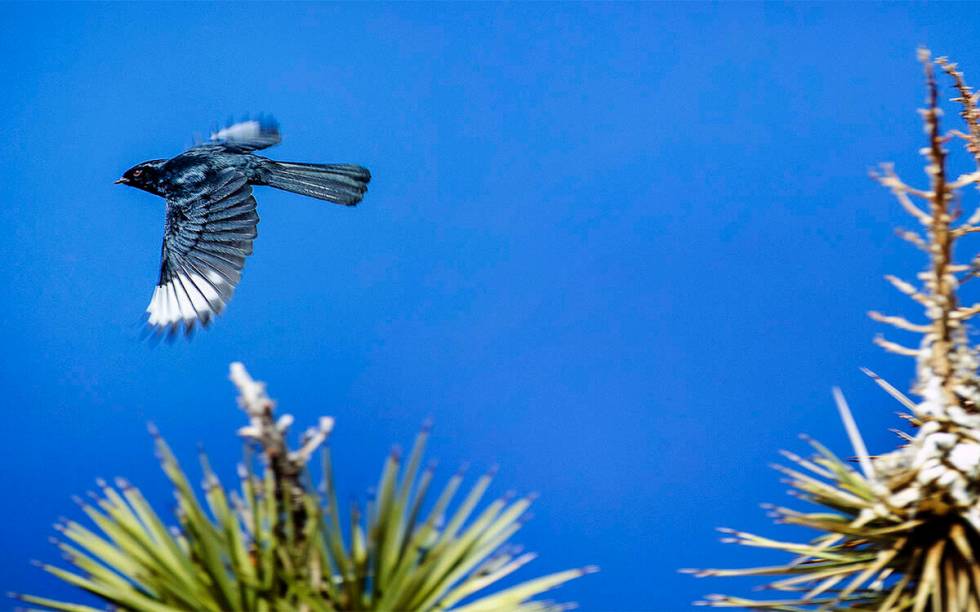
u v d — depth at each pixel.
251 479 6.84
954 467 7.77
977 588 7.73
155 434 6.87
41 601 6.50
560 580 6.68
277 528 6.74
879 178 7.85
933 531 8.02
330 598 6.70
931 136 7.56
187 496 6.81
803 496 8.20
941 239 7.64
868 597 8.19
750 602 7.81
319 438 6.76
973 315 7.77
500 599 6.59
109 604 6.68
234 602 6.77
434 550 6.80
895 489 8.02
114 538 6.85
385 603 6.66
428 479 6.80
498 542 6.83
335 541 6.72
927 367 7.95
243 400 6.72
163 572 6.76
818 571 8.05
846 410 8.35
